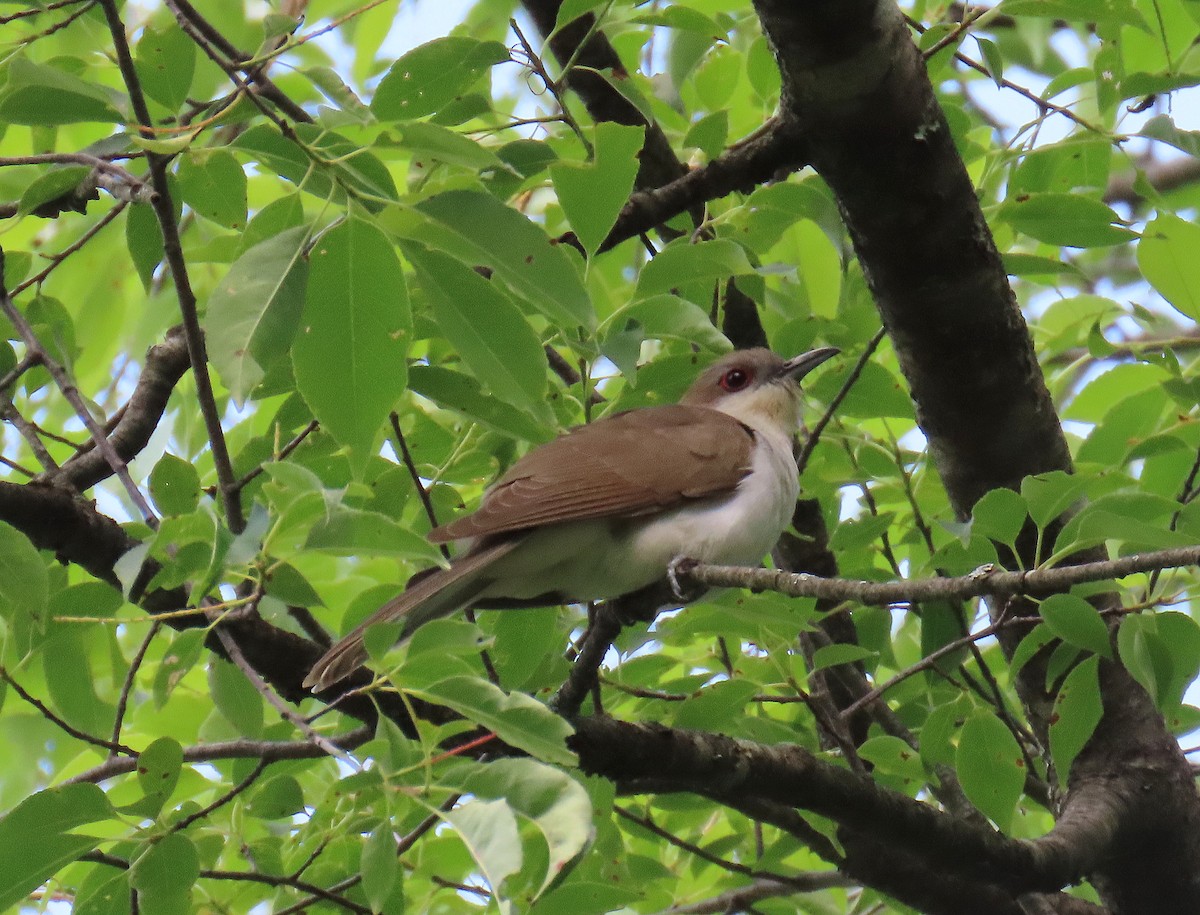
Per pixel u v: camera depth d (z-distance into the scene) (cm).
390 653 776
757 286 1141
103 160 844
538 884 934
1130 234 1045
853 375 1085
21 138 1263
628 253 1433
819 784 930
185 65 834
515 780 621
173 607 906
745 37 1366
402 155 932
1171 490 1089
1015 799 959
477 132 965
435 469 1086
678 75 1171
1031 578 683
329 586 1259
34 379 1046
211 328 643
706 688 928
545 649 1001
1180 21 1203
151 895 759
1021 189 1159
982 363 1033
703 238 1155
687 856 1214
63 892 1019
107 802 734
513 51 933
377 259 651
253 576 741
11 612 909
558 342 1106
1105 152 1162
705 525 1042
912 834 961
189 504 902
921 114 939
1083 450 1136
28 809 713
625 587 1048
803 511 1346
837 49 900
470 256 659
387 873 675
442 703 656
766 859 1078
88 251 1410
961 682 1148
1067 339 1235
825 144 956
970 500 1094
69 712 945
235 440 1241
